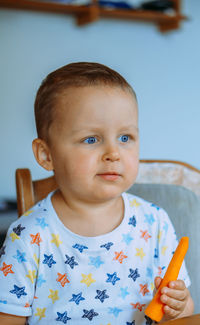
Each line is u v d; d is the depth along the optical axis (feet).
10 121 9.23
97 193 2.45
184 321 1.99
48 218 2.71
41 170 9.64
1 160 9.21
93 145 2.44
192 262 3.26
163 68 10.82
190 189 3.63
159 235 2.92
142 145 10.59
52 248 2.67
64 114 2.46
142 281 2.77
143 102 10.58
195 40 11.25
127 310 2.70
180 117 11.10
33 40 9.32
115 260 2.71
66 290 2.64
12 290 2.59
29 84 9.36
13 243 2.66
